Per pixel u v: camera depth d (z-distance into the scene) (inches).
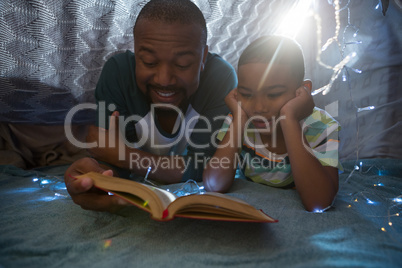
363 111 62.5
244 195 40.8
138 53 40.9
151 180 48.0
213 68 50.3
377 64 60.7
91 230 31.4
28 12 45.9
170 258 25.7
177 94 43.6
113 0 49.1
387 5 51.8
